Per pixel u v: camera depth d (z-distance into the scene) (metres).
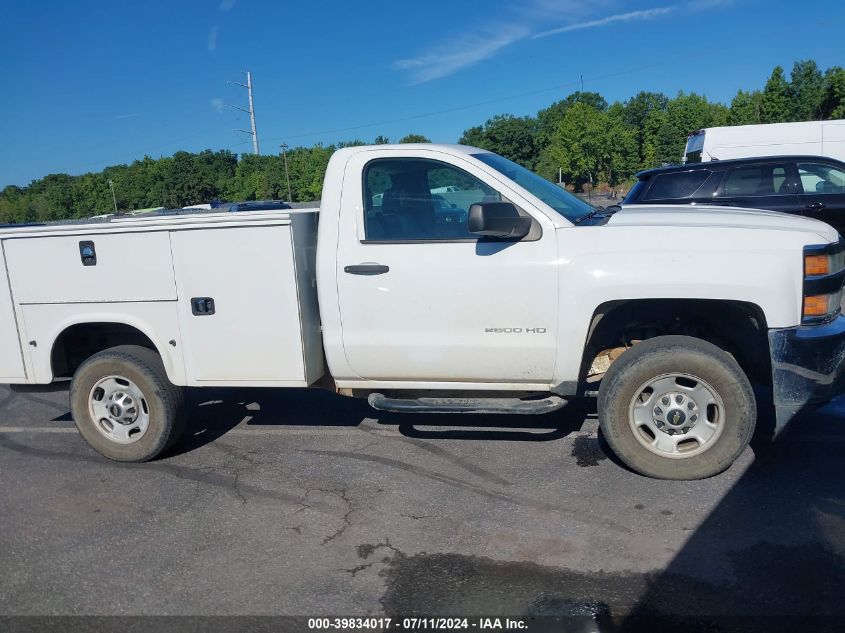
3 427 6.13
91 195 103.75
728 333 4.39
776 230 3.97
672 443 4.16
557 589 3.18
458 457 4.78
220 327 4.66
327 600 3.21
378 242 4.39
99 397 4.99
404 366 4.46
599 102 103.00
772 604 2.98
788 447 4.59
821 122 15.05
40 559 3.72
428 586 3.27
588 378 4.65
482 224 3.93
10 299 4.93
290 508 4.17
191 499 4.37
